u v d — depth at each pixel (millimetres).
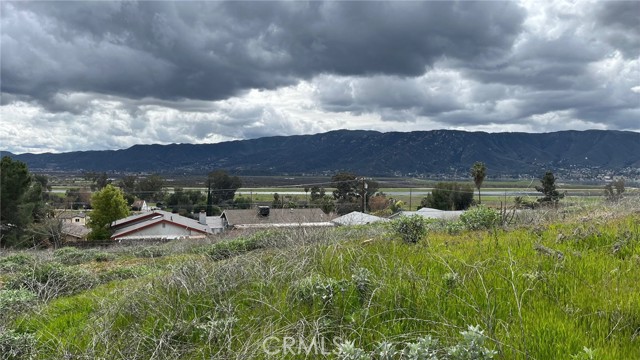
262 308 4734
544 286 4465
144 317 5191
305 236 8281
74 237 51156
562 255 5332
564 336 3391
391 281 4824
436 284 4598
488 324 3527
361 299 4504
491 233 8109
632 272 4789
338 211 60312
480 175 57062
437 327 3742
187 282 5828
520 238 7203
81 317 6230
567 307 3924
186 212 83000
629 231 6500
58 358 4426
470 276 4844
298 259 6160
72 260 15586
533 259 5398
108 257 16594
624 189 15227
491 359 2967
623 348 3195
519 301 4098
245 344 3850
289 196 87562
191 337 4453
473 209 10492
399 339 3664
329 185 71875
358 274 4879
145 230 48500
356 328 3930
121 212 55719
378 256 5656
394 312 4164
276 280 5457
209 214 79250
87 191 99000
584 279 4648
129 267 11906
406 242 7332
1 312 6676
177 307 5160
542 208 12203
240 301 5176
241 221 49469
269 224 22219
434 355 2984
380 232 9148
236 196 91625
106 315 5242
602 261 5285
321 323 4055
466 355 2969
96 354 4395
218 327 4316
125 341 4496
